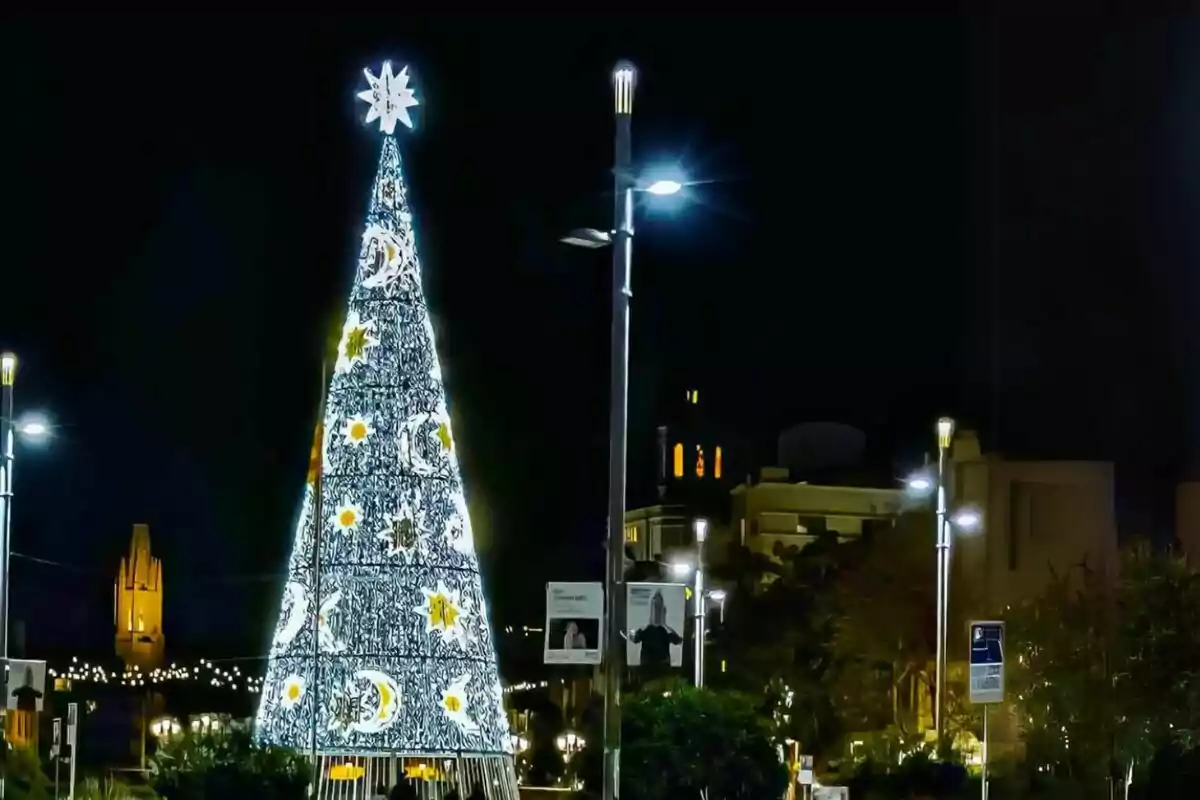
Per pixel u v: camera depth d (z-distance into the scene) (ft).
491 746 119.03
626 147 86.84
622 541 86.33
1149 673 149.38
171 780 110.73
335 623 117.60
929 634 205.87
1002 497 210.79
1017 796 142.51
